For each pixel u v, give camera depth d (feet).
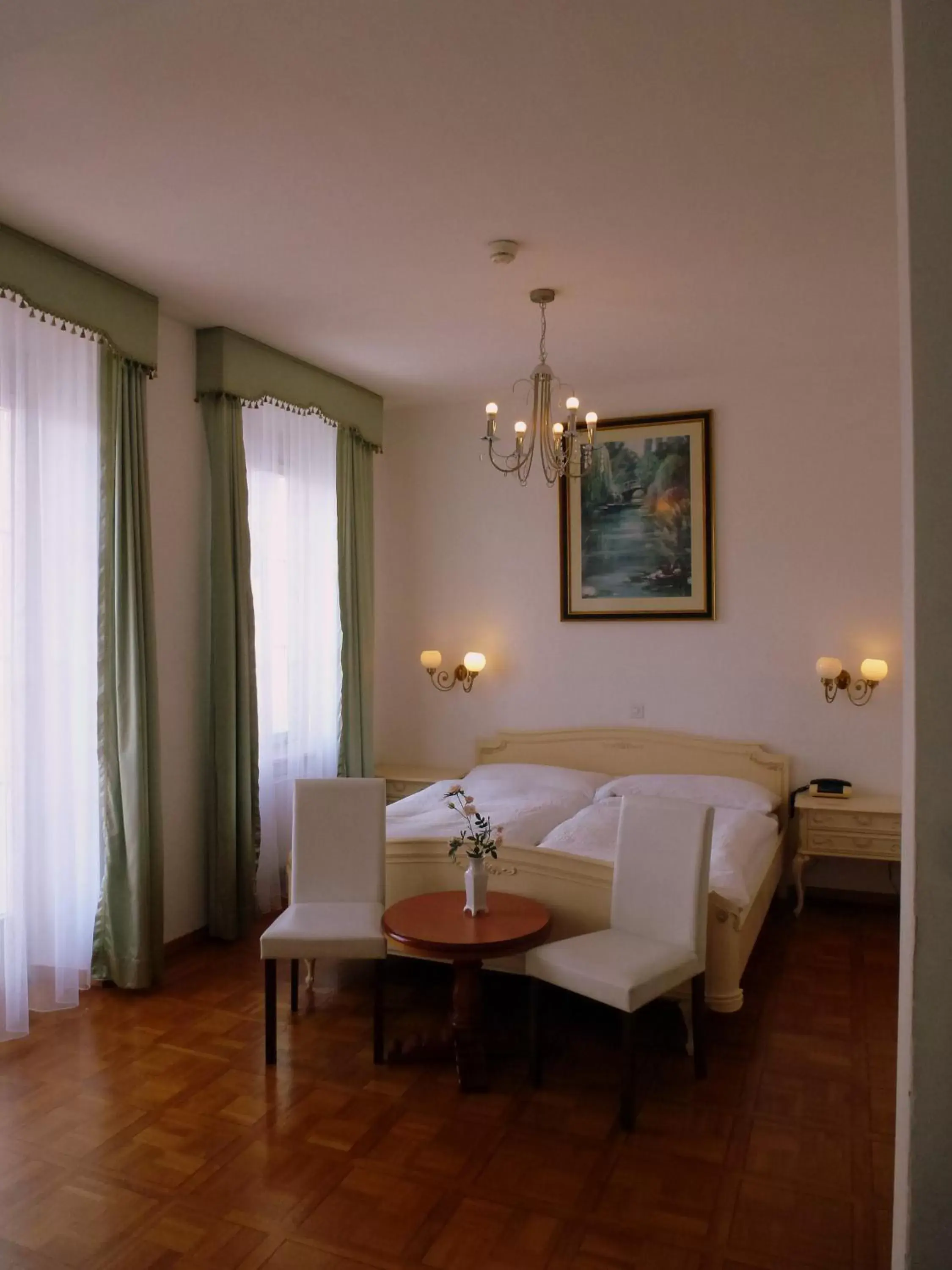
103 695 11.79
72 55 7.25
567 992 11.75
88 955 11.82
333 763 16.96
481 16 6.78
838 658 15.89
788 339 14.61
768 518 16.31
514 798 15.07
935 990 3.47
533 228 10.46
